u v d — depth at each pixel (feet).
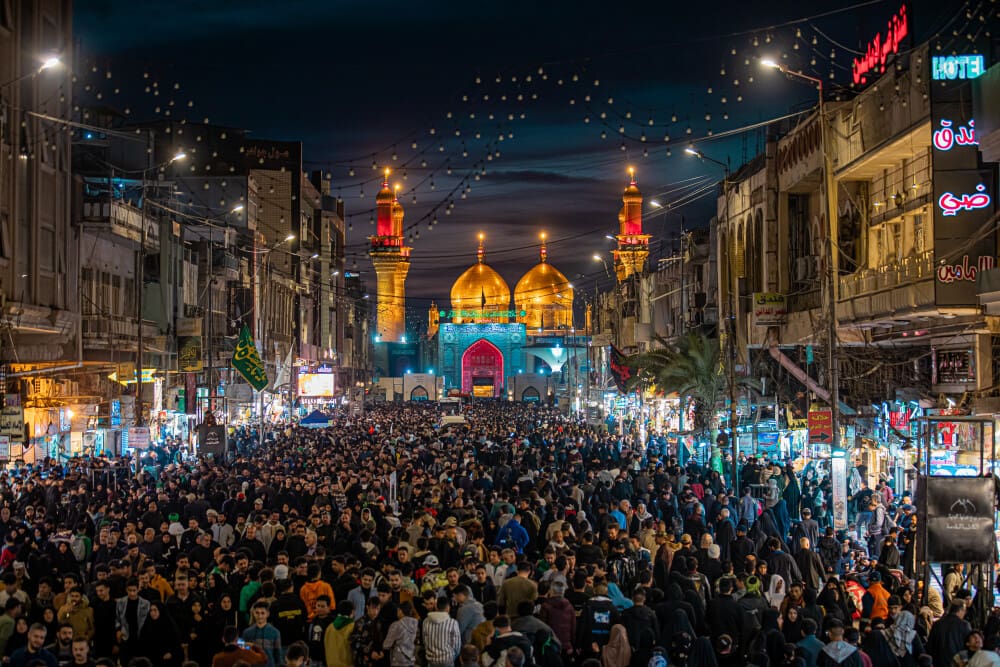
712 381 143.74
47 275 131.95
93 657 49.62
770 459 123.44
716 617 51.55
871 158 105.09
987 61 88.58
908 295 91.86
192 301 193.47
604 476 102.63
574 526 74.95
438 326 544.62
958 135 87.71
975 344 90.99
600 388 299.17
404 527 71.41
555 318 541.34
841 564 71.10
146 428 121.90
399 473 113.91
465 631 49.39
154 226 173.47
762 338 138.51
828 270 91.61
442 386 489.67
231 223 234.38
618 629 47.78
